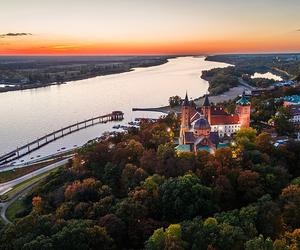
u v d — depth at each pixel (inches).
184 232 5698.8
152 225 6609.3
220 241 5364.2
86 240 5782.5
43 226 6284.5
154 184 7657.5
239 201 7623.0
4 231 6378.0
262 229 6013.8
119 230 6358.3
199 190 7209.6
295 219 6215.6
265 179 7834.6
